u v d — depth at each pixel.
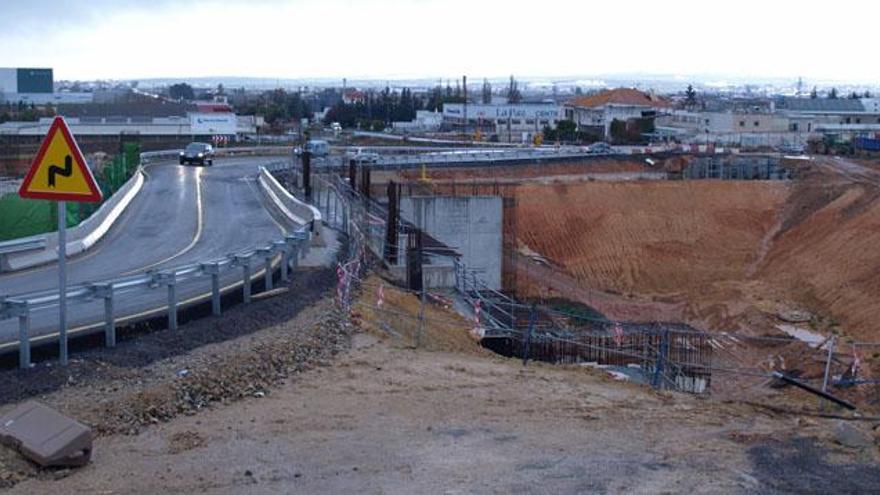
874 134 108.56
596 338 30.42
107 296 13.55
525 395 13.77
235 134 98.50
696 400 14.31
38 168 11.51
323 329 17.00
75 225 28.64
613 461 10.48
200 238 28.73
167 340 14.34
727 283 58.28
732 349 36.78
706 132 117.88
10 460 9.43
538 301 48.47
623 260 63.25
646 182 74.25
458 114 136.25
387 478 9.66
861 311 46.75
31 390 11.57
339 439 10.98
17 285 20.28
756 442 11.50
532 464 10.28
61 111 107.62
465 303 30.56
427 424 11.80
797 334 44.84
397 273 30.22
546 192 70.44
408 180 65.62
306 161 44.81
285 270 20.83
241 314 16.75
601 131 124.62
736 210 71.44
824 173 78.38
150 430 11.04
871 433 12.13
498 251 49.03
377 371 14.82
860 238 55.94
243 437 10.91
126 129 94.19
